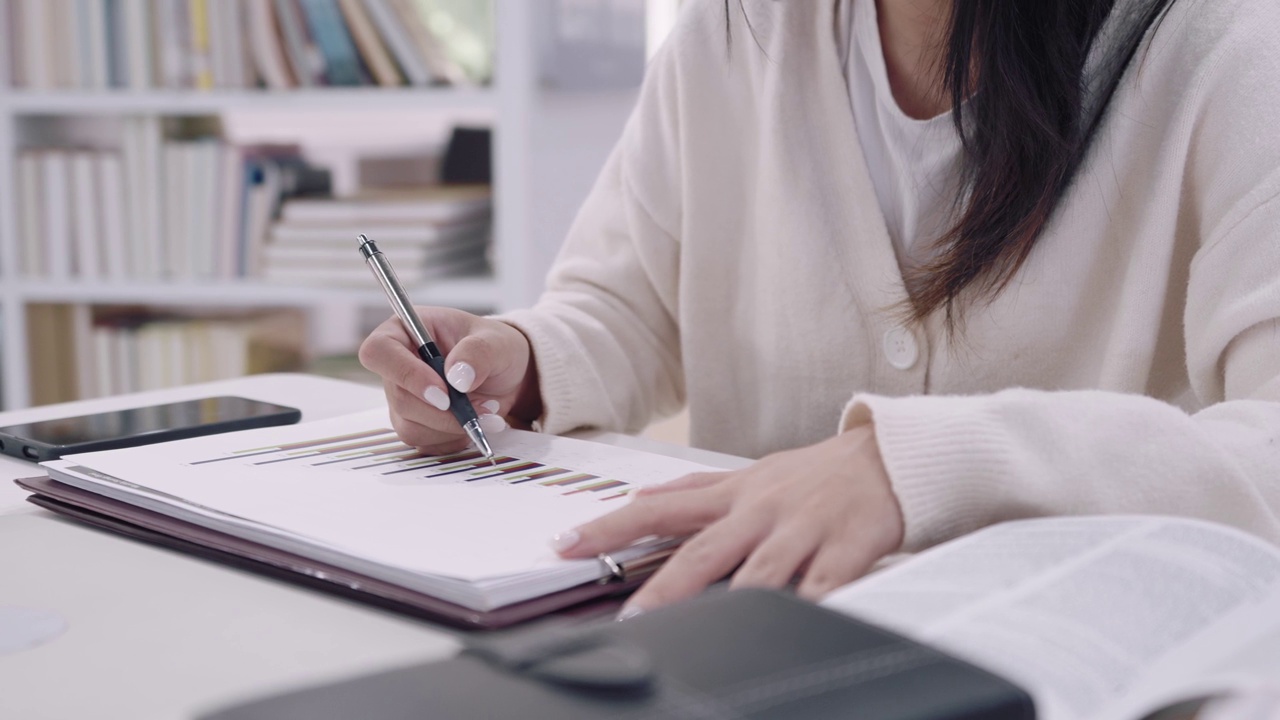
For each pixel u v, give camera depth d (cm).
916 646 36
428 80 210
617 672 32
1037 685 36
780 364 100
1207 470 56
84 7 217
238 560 56
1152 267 83
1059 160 79
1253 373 70
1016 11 77
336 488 64
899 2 91
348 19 209
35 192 222
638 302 107
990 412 58
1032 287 87
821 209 96
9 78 220
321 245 213
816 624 37
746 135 103
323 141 247
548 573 50
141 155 219
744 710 31
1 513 68
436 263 210
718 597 40
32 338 230
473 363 78
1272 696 37
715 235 105
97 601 51
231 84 214
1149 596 43
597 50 221
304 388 108
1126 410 59
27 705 40
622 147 112
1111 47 82
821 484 55
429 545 53
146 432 82
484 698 31
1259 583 45
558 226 218
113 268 222
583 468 70
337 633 47
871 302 94
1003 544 49
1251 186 74
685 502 55
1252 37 77
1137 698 36
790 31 97
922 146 91
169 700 40
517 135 203
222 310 240
